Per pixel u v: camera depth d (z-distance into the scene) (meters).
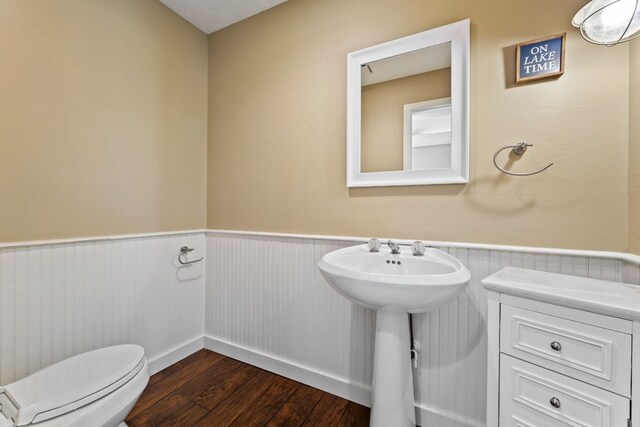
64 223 1.39
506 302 0.89
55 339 1.35
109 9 1.55
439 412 1.34
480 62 1.25
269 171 1.84
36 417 0.92
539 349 0.83
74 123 1.42
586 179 1.07
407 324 1.22
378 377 1.20
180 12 1.89
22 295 1.25
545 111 1.13
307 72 1.70
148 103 1.75
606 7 0.82
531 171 1.16
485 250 1.24
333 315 1.62
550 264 1.13
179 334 1.95
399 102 1.43
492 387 0.92
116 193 1.59
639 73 0.95
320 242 1.65
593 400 0.74
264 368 1.85
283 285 1.78
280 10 1.80
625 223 1.02
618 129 1.03
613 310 0.71
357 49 1.54
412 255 1.28
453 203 1.31
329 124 1.63
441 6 1.34
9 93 1.21
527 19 1.17
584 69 1.07
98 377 1.17
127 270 1.65
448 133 1.32
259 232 1.87
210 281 2.10
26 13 1.25
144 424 1.36
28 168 1.27
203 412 1.45
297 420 1.40
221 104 2.06
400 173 1.41
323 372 1.65
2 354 1.19
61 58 1.36
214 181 2.09
